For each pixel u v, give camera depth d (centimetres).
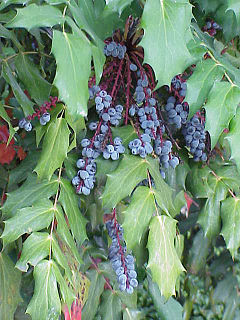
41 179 47
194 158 57
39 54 58
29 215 46
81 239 49
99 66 41
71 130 53
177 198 61
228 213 55
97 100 49
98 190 59
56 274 44
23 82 52
